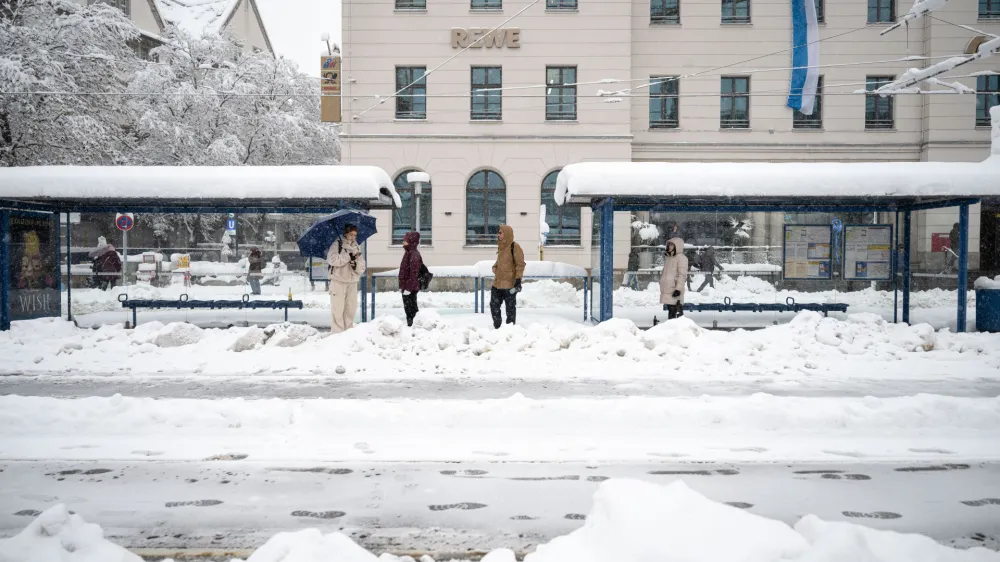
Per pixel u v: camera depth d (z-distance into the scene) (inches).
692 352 389.7
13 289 525.7
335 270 449.4
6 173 502.3
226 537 148.0
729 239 561.6
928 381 332.5
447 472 192.5
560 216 979.3
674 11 1032.2
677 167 515.5
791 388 314.3
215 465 197.9
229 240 557.0
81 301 560.4
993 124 537.0
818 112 1034.1
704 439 224.8
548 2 987.3
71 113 997.8
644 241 565.0
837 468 195.5
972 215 603.5
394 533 150.6
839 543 106.0
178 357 388.8
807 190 505.4
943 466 197.0
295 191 502.0
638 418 243.0
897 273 567.5
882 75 1026.7
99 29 1052.5
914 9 502.3
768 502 168.6
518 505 167.6
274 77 1349.7
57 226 561.6
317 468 195.6
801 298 560.1
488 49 987.3
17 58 952.9
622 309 592.7
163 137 1157.7
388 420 240.2
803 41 925.2
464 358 385.1
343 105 983.6
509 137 976.9
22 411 243.8
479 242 986.7
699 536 110.0
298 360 380.8
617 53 983.0
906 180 500.4
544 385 321.1
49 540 123.3
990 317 533.0
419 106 992.9
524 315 625.9
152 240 559.8
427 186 982.4
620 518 116.6
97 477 187.5
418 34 984.9
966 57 542.3
